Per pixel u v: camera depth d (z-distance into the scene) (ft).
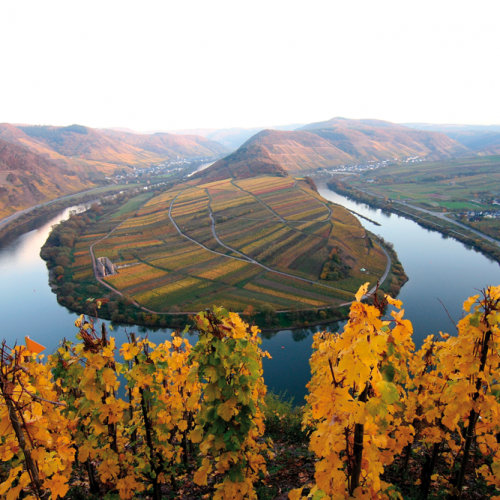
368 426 21.77
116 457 36.01
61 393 48.75
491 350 25.88
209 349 29.78
